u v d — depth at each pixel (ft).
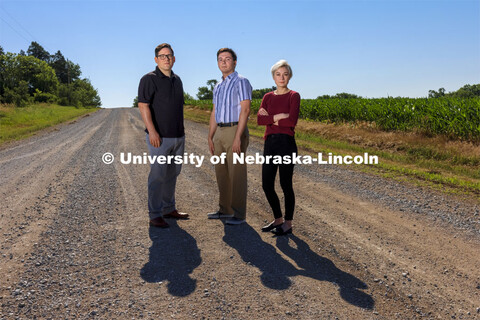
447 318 6.02
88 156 23.97
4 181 17.16
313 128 41.01
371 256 8.50
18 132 46.55
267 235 9.85
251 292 6.71
